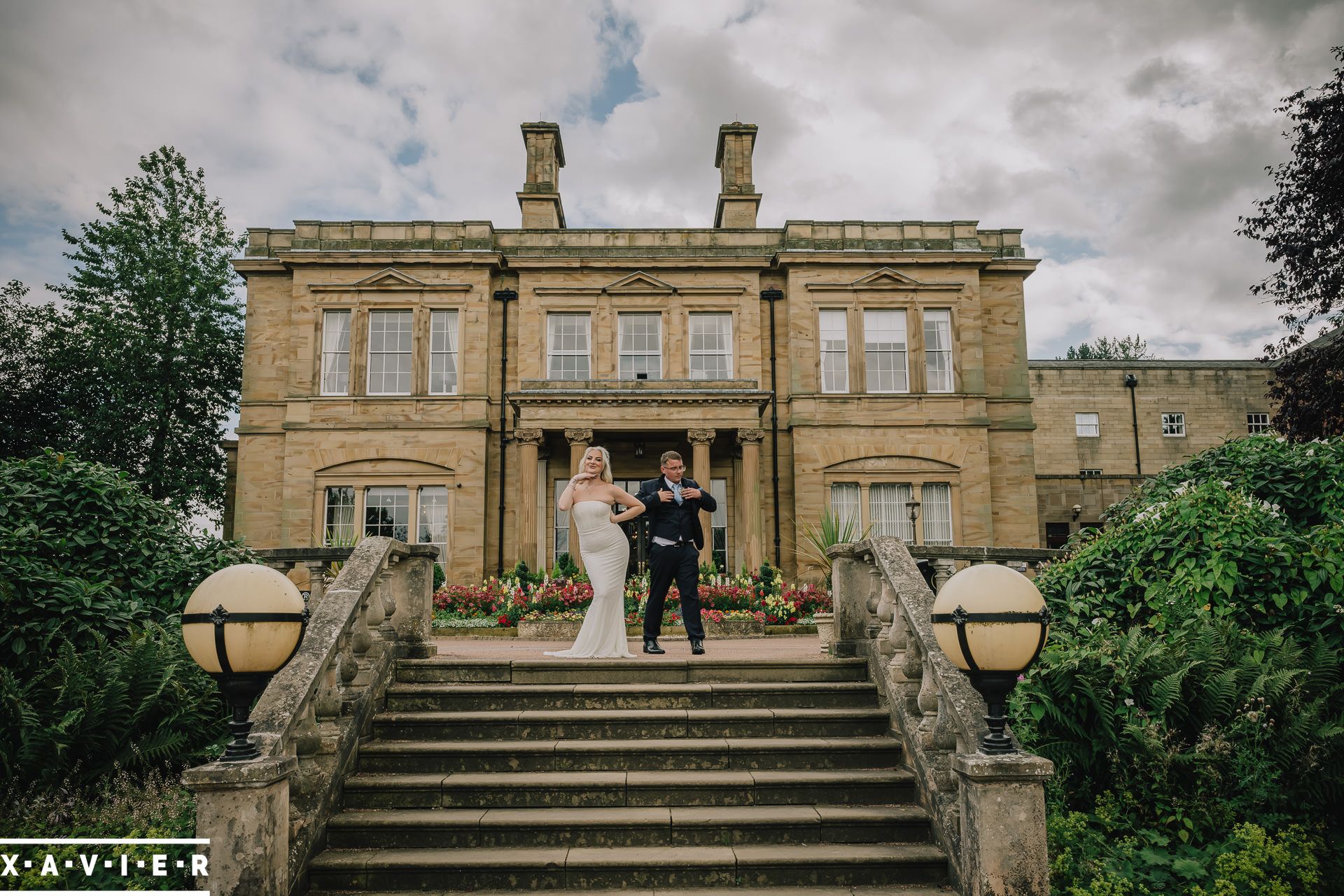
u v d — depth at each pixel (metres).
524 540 19.95
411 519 21.48
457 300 22.44
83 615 5.97
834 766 5.57
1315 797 5.19
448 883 4.66
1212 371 32.84
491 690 6.13
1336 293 15.87
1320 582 6.21
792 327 22.62
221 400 28.05
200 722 5.94
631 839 4.96
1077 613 6.76
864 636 6.85
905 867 4.70
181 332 27.02
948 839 4.70
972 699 4.78
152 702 5.51
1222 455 8.13
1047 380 32.75
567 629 13.06
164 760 5.66
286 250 22.50
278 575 4.18
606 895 4.55
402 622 6.82
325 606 5.50
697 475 20.19
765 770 5.54
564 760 5.57
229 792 3.98
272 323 22.50
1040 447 32.34
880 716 5.89
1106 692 5.36
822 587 19.98
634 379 22.53
